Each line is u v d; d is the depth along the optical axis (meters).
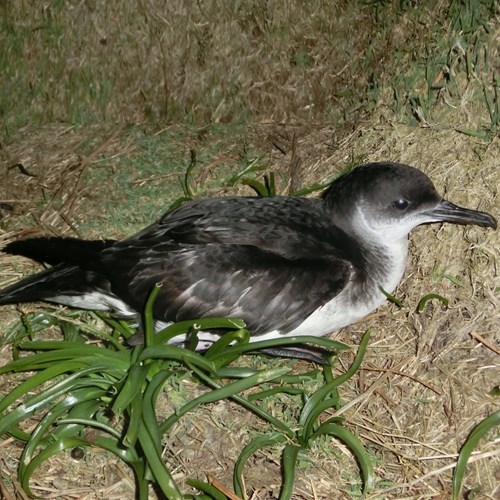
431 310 0.70
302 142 0.85
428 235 0.72
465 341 0.68
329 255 0.68
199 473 0.64
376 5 0.83
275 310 0.66
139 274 0.67
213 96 0.88
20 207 0.83
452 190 0.72
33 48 0.87
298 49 0.86
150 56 0.87
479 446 0.63
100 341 0.71
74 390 0.65
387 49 0.82
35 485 0.64
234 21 0.86
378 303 0.70
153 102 0.89
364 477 0.62
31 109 0.89
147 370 0.65
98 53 0.87
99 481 0.64
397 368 0.68
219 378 0.66
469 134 0.73
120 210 0.82
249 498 0.63
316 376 0.68
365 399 0.66
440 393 0.66
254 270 0.66
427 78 0.77
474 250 0.69
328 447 0.65
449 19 0.77
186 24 0.86
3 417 0.63
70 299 0.69
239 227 0.68
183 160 0.85
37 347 0.66
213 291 0.66
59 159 0.86
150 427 0.62
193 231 0.67
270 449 0.65
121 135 0.88
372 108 0.82
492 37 0.74
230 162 0.85
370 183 0.68
